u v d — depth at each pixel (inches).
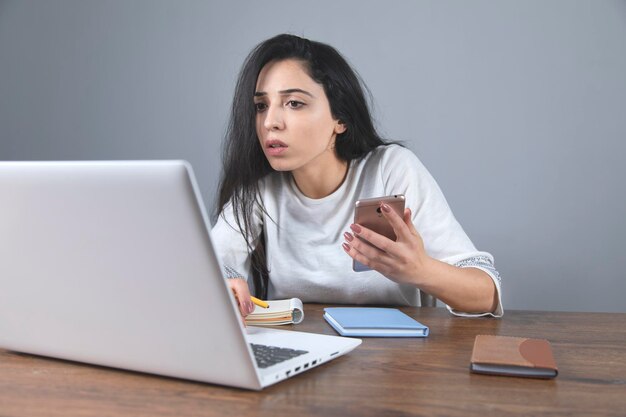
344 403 31.0
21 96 135.6
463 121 119.3
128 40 131.3
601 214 115.9
